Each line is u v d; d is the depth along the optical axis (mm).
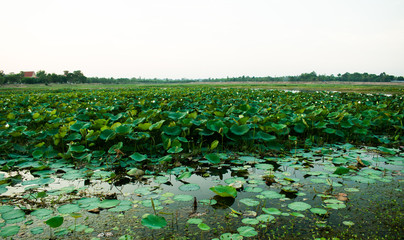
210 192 2879
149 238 1991
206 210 2443
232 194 2551
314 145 5023
